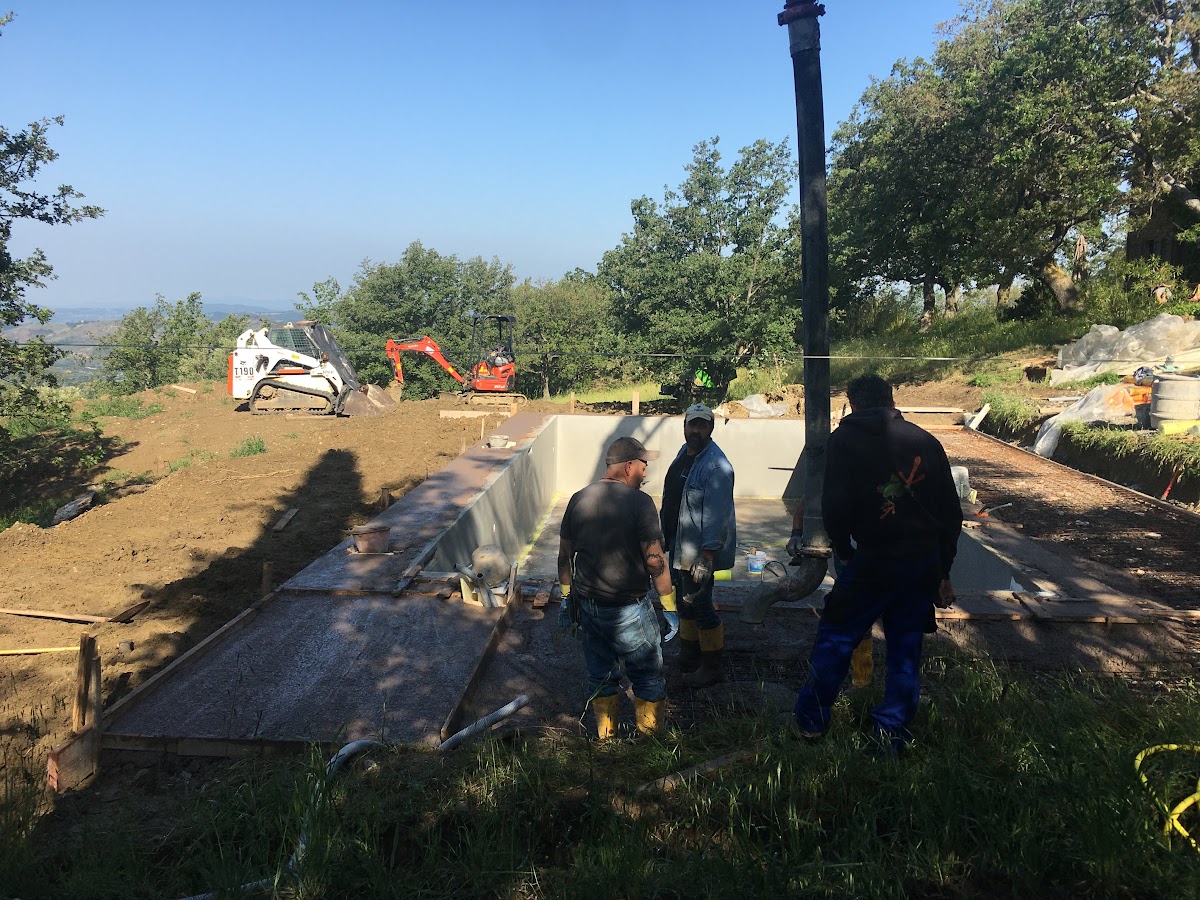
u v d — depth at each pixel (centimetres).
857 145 2394
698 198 2025
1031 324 2070
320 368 1703
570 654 427
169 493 899
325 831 245
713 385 1938
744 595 502
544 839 261
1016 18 1872
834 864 227
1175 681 385
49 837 271
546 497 1229
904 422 304
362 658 404
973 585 669
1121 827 231
